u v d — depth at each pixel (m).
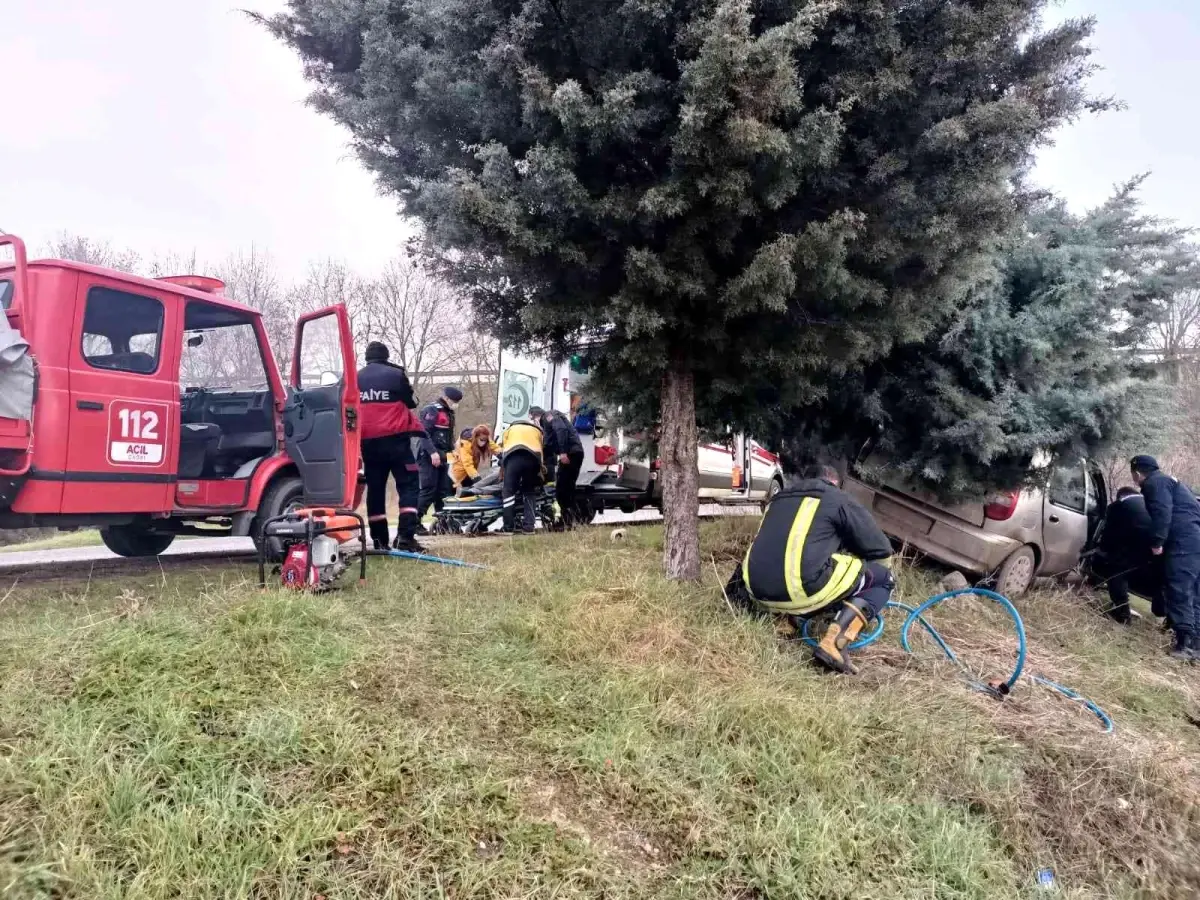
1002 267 6.46
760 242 5.04
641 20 4.23
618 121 4.17
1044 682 4.88
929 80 4.50
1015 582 7.19
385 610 4.32
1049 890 2.90
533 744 3.10
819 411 7.39
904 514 7.30
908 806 3.17
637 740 3.19
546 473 9.17
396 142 5.29
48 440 4.18
